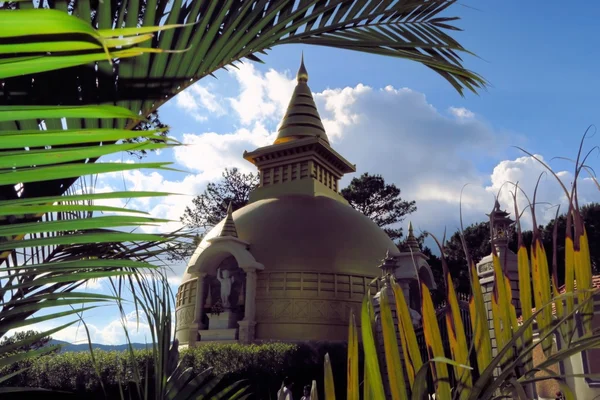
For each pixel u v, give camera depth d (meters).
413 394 1.41
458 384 1.53
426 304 1.63
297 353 24.41
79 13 2.49
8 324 2.19
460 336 1.62
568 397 1.45
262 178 40.50
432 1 3.84
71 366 17.28
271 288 31.00
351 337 1.65
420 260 28.48
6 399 12.41
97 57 1.13
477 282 1.64
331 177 41.34
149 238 1.74
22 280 2.64
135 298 3.15
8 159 1.27
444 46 4.03
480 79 4.29
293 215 34.72
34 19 0.94
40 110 1.18
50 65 1.13
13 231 1.45
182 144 1.45
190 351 22.56
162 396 3.32
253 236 33.50
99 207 1.49
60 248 3.09
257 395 22.17
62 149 1.30
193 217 48.22
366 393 1.57
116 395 17.06
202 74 3.12
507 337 1.65
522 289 1.74
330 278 31.55
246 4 2.96
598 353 9.21
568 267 1.73
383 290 1.66
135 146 1.40
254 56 4.00
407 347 1.61
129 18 2.76
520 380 1.52
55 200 1.48
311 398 1.69
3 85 2.48
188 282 33.91
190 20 2.86
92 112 1.21
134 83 2.82
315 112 44.28
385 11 3.75
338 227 34.31
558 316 1.66
